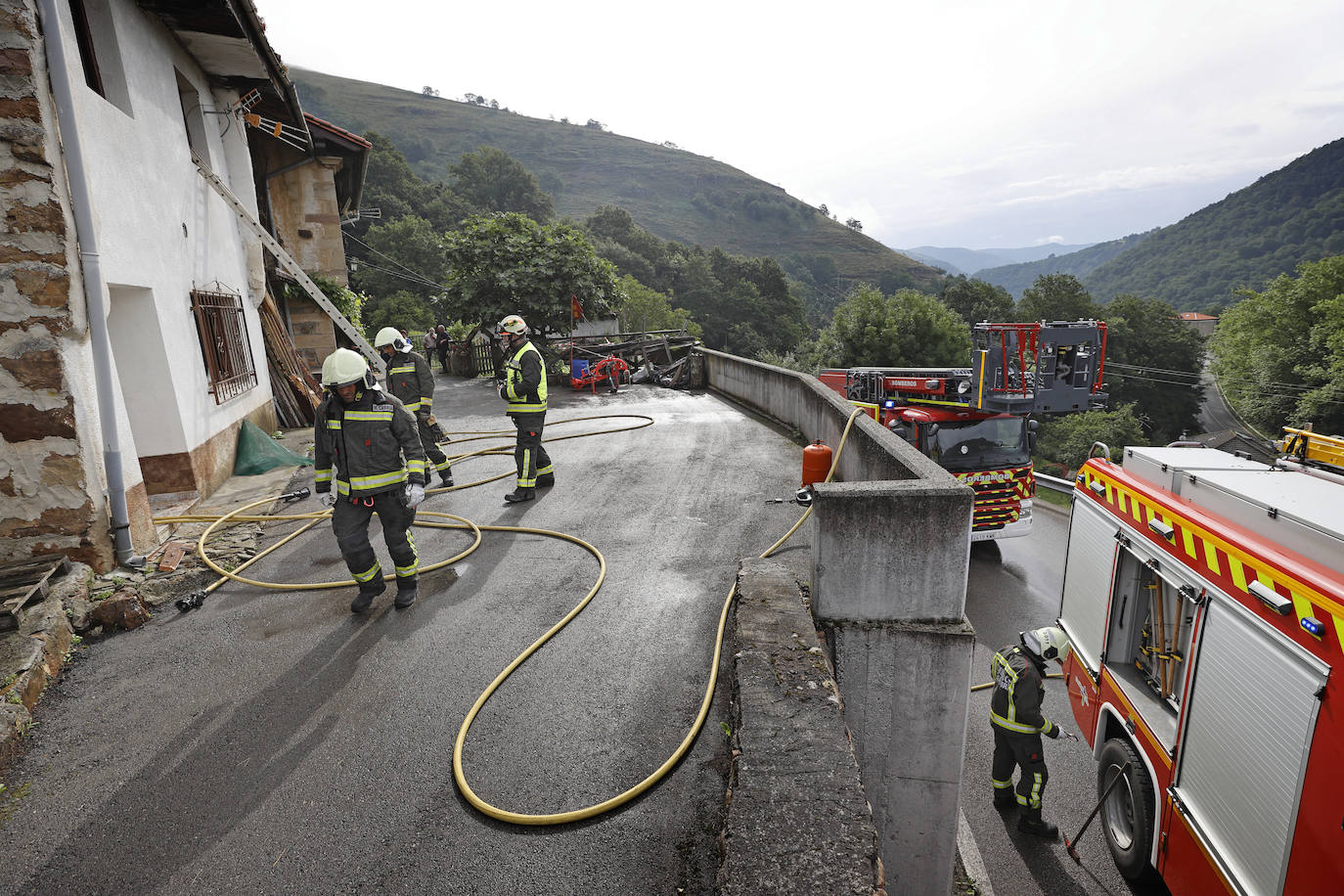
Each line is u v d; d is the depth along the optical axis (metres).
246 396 8.41
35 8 3.96
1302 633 2.77
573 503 6.45
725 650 3.69
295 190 15.04
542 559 5.06
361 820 2.52
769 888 1.87
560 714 3.14
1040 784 5.11
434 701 3.26
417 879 2.26
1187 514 3.70
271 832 2.46
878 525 3.33
